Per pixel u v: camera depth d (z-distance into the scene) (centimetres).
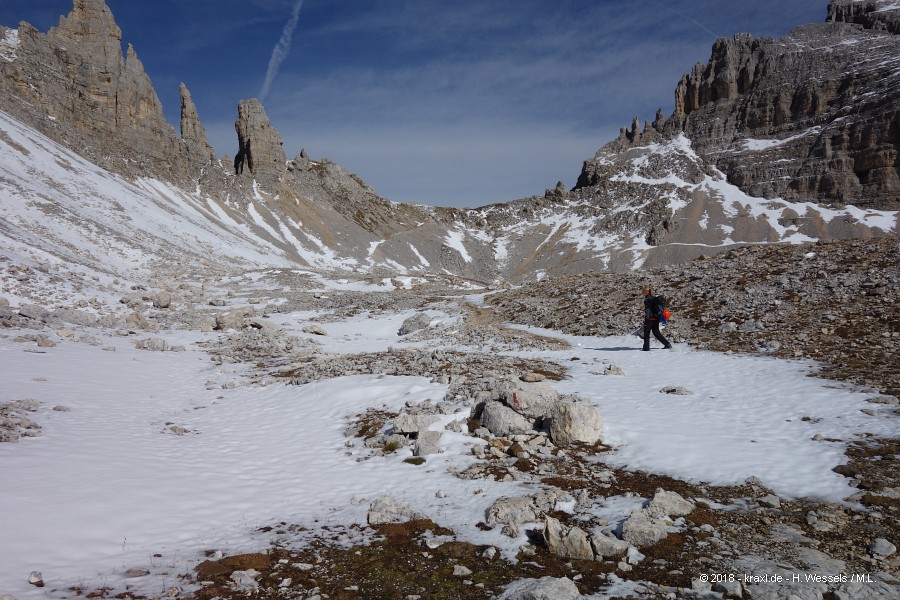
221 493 1093
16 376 1970
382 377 2097
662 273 3866
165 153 17100
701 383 1830
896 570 715
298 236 19300
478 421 1483
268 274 6681
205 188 18362
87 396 1878
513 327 3547
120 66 16050
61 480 1048
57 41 14900
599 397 1702
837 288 2612
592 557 797
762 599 664
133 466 1201
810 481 1014
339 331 3978
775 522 878
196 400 2033
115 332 3331
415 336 3500
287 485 1155
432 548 848
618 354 2469
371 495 1091
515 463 1218
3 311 2939
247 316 4341
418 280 7131
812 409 1441
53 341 2702
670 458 1181
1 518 845
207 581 742
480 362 2322
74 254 5378
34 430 1382
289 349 3212
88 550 805
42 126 11869
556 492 1014
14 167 7425
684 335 2617
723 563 758
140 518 936
